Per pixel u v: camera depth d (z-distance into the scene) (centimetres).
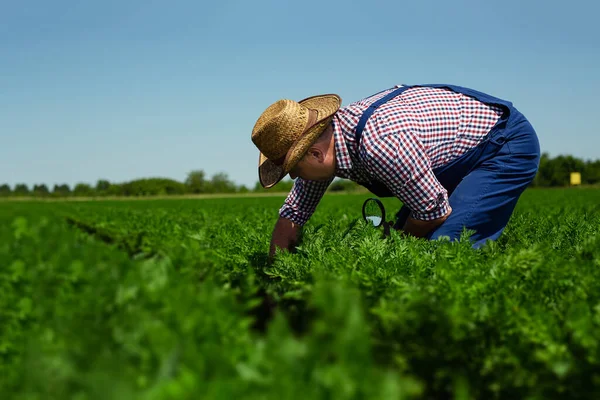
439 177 545
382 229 591
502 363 294
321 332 214
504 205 550
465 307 320
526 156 546
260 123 516
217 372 207
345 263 443
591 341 282
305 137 487
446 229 540
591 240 457
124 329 248
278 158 513
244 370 207
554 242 594
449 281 358
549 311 351
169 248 407
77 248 410
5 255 393
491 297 356
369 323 310
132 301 294
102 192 6769
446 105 528
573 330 307
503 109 546
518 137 543
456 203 542
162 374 213
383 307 302
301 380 196
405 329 291
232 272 493
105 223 834
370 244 486
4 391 241
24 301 336
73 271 349
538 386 279
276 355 201
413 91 541
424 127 510
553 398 273
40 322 310
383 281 397
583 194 4031
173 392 190
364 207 621
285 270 487
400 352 289
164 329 224
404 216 627
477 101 542
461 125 528
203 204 3066
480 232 555
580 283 372
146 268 328
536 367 288
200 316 253
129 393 186
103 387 189
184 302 260
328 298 223
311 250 522
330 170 513
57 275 349
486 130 536
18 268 367
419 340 291
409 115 500
